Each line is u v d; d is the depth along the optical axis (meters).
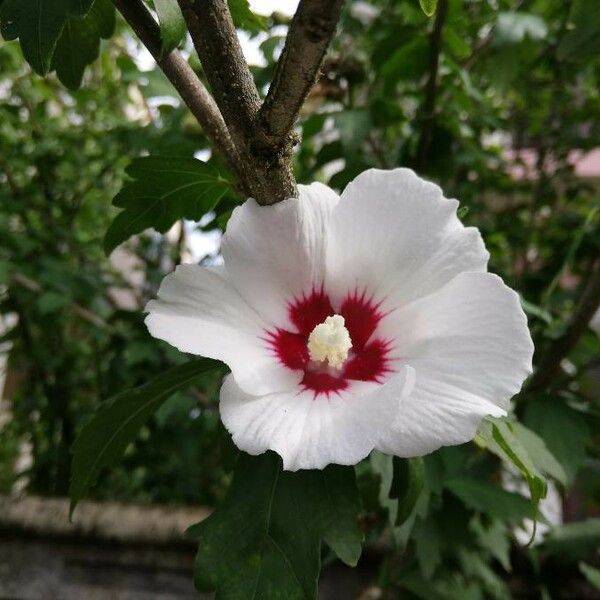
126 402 0.15
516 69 0.31
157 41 0.14
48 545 0.32
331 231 0.15
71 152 0.45
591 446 0.33
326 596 0.32
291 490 0.14
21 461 0.68
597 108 0.40
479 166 0.36
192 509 0.34
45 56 0.12
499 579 0.31
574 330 0.24
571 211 0.43
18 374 0.67
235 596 0.13
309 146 0.34
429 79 0.27
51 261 0.41
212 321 0.14
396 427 0.12
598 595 0.31
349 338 0.15
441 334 0.14
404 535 0.20
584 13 0.21
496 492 0.26
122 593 0.32
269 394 0.13
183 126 0.27
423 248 0.15
